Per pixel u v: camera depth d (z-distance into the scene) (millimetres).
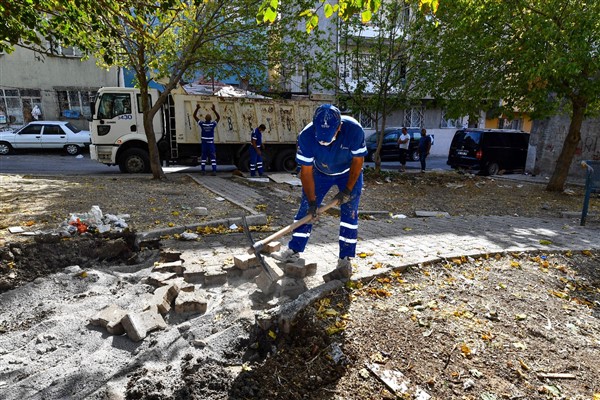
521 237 6113
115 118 12195
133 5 5172
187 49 9914
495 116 11438
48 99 21031
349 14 3613
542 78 8688
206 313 3445
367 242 5539
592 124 13414
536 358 3059
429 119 25938
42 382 2570
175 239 5340
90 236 5047
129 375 2680
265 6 3447
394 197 9859
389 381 2701
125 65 11070
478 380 2768
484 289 4195
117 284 4074
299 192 9758
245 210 7086
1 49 5445
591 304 4078
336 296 3748
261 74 11938
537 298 4078
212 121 12703
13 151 18328
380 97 12906
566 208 9328
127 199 7488
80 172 12906
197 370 2748
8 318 3459
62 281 4082
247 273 4246
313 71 12195
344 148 3773
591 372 2939
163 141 12617
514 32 9586
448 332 3314
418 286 4156
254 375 2762
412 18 12477
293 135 14336
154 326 3188
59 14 5234
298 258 4402
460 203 9461
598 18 8164
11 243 4578
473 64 11008
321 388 2680
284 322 3215
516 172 15844
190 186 9797
